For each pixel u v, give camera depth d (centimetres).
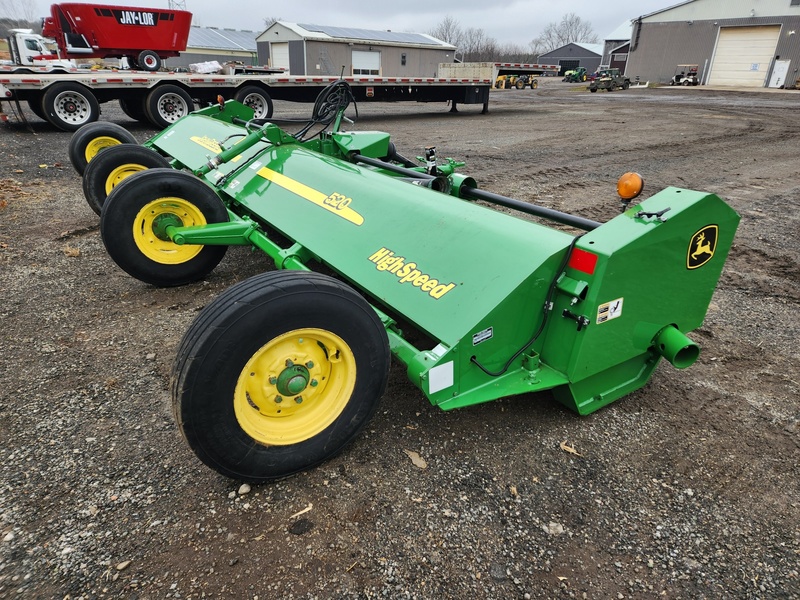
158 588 178
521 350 243
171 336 337
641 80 4178
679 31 3862
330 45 3700
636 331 250
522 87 3938
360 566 188
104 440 245
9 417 258
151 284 404
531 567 190
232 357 185
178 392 182
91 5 1457
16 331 338
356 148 479
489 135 1252
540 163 915
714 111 1809
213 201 386
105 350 320
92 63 2047
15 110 1477
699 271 257
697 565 192
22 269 436
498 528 204
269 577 183
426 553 194
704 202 237
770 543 201
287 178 403
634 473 234
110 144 621
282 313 190
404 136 1228
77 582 179
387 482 224
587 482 228
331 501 214
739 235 555
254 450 204
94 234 525
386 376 230
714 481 230
